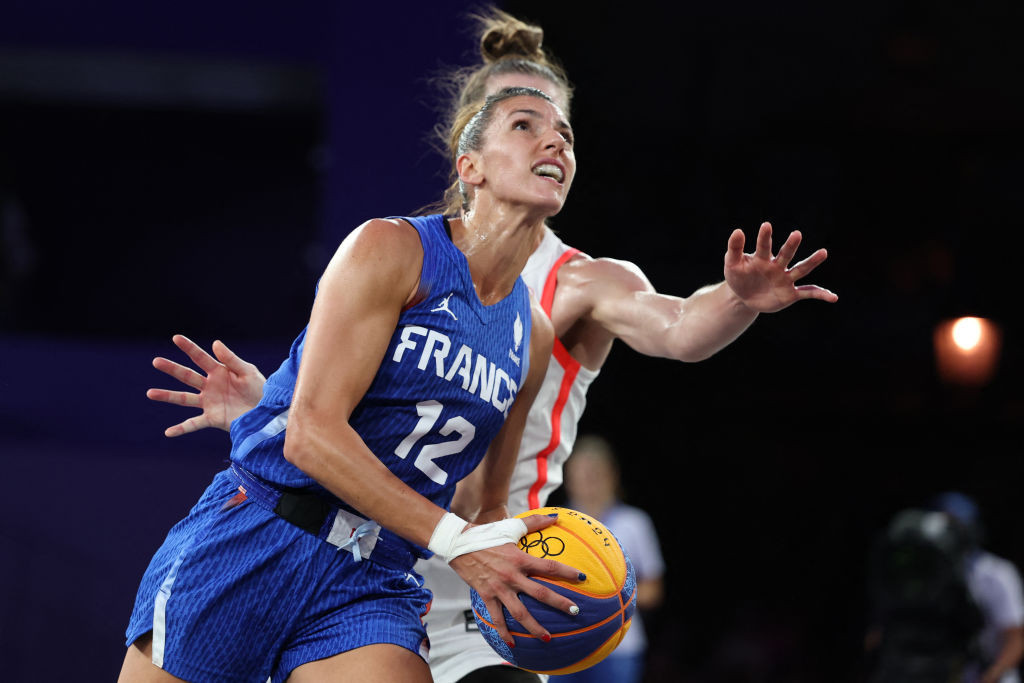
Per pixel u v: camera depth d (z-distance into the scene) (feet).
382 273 14.66
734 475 90.58
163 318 65.36
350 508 15.37
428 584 19.08
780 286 17.60
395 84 45.65
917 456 89.76
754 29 83.97
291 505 15.28
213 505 15.92
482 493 18.16
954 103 85.61
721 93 85.51
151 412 38.68
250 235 65.51
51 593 36.32
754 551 89.66
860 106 85.97
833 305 88.99
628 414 91.30
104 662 36.22
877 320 88.63
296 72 47.70
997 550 87.04
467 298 15.51
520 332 16.49
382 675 14.94
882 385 88.17
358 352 14.46
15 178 64.59
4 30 46.47
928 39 83.87
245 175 65.31
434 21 45.70
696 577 89.76
